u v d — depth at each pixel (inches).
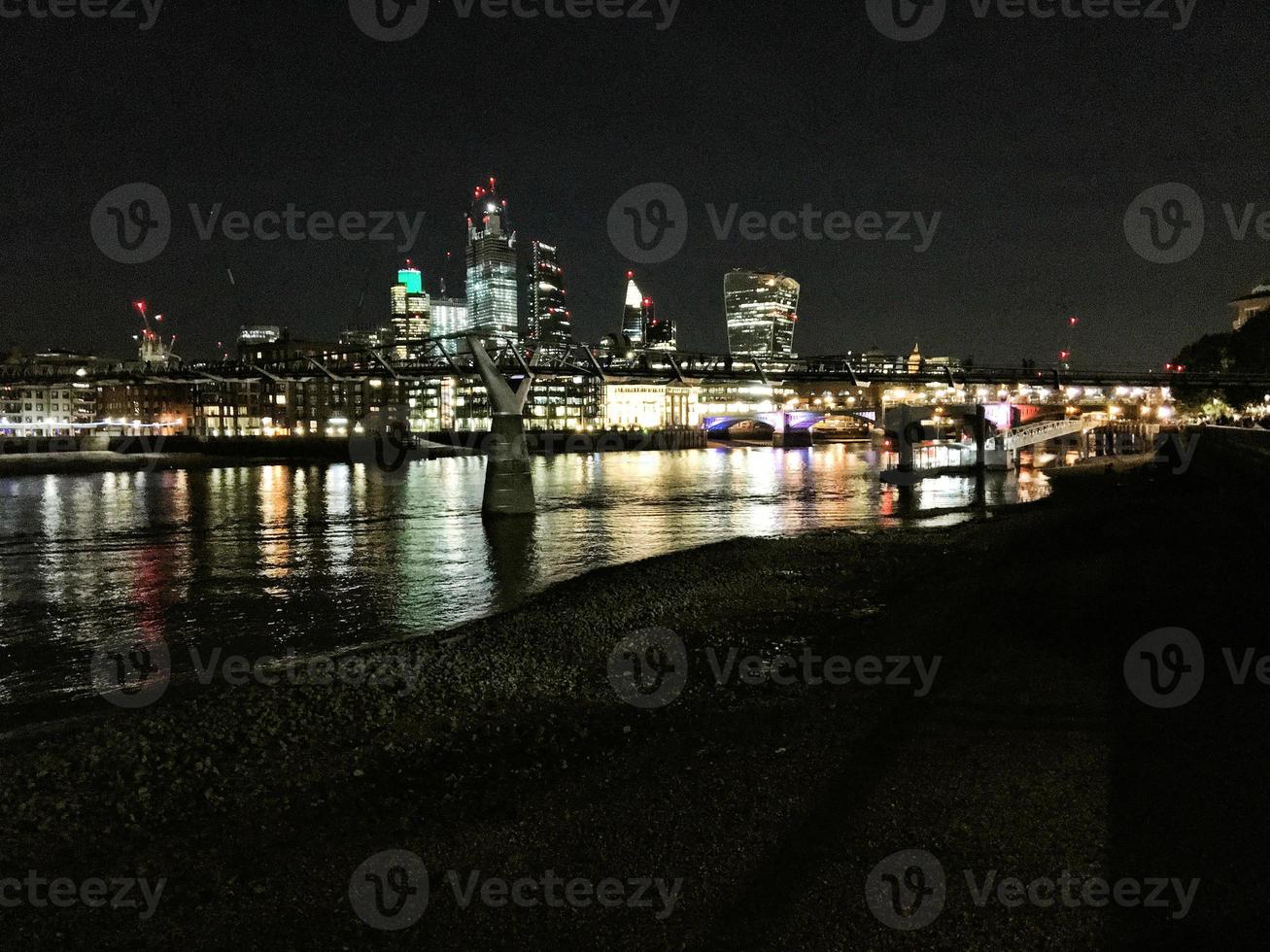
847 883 296.2
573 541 1668.3
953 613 783.7
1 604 1074.7
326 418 7268.7
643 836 343.9
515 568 1334.9
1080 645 614.2
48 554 1563.7
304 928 288.7
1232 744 401.4
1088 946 253.8
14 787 424.2
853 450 6919.3
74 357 6387.8
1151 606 729.0
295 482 3769.7
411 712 542.3
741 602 903.7
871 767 400.5
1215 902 270.8
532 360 2153.1
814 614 838.5
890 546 1321.4
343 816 382.3
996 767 389.1
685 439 7185.0
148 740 494.0
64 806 398.9
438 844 347.3
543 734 491.5
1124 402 4658.0
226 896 312.7
